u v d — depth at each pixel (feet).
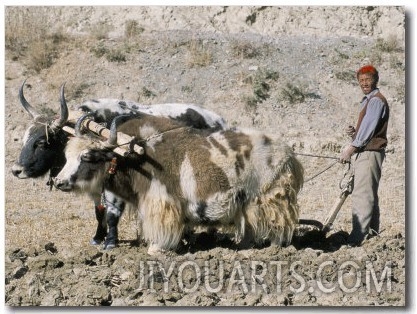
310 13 74.64
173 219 28.63
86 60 68.85
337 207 30.40
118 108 32.94
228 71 67.51
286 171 28.63
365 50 71.00
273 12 74.64
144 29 73.15
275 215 28.37
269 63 68.49
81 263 28.04
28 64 68.64
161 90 65.72
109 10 75.15
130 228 35.17
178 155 28.71
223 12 74.59
